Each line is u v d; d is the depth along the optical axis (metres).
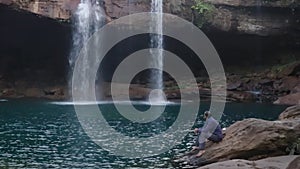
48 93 29.25
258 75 29.95
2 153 10.77
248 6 27.84
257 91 28.30
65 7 26.12
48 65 31.03
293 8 27.66
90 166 9.62
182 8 27.67
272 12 28.25
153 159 10.38
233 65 32.47
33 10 25.34
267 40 30.17
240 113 20.06
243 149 9.51
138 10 27.42
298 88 27.25
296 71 28.69
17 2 24.84
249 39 30.08
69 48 29.95
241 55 32.06
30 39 29.47
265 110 21.39
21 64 30.56
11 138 12.89
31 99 27.17
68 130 14.52
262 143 9.42
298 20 28.39
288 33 29.05
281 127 9.57
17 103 24.14
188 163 9.93
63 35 28.77
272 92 28.00
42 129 14.66
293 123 9.82
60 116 18.45
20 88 29.41
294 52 31.27
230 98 27.39
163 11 27.67
